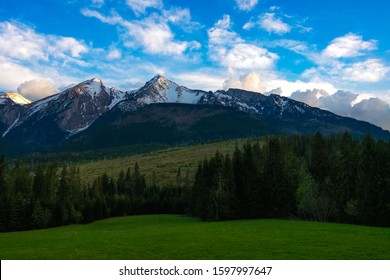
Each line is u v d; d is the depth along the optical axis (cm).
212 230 6334
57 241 5384
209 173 11869
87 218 13200
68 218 12381
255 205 10425
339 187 9231
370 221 8069
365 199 8200
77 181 15725
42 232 8288
